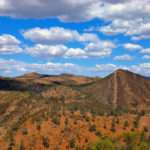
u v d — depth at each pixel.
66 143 89.81
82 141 91.31
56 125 97.56
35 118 102.00
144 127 101.06
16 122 107.94
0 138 93.31
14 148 86.50
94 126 99.31
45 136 91.31
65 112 107.44
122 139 88.12
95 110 115.00
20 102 143.38
